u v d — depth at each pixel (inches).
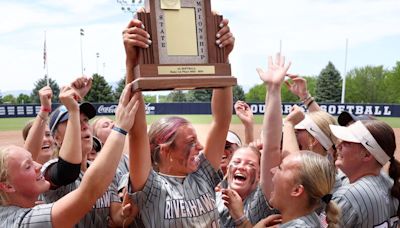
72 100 117.4
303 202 98.7
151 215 101.5
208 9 97.0
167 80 90.0
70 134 117.3
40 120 152.1
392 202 119.0
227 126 119.7
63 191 123.4
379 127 119.0
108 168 91.4
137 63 93.8
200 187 112.0
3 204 95.9
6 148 98.8
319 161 99.1
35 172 99.6
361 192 111.6
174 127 109.6
